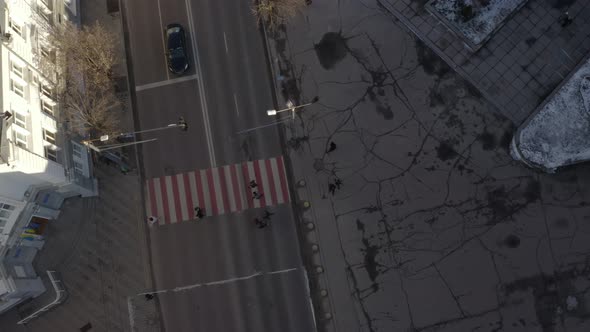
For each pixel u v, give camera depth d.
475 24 33.75
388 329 29.30
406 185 31.55
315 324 29.69
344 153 32.41
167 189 32.62
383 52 34.19
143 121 34.12
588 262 29.50
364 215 31.22
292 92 34.00
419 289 29.77
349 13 35.22
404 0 35.12
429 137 32.28
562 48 33.09
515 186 31.00
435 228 30.69
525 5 33.97
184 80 34.69
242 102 34.03
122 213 32.38
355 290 30.05
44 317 30.83
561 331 28.55
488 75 33.00
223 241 31.48
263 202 31.94
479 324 29.02
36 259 31.59
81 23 36.47
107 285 31.19
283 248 31.05
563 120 30.59
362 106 33.22
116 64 35.41
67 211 32.38
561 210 30.42
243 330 29.94
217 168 32.81
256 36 35.34
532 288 29.33
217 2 36.28
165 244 31.70
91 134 33.19
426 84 33.28
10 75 25.28
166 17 36.25
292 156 32.66
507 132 31.95
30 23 29.22
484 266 29.88
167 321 30.41
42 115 28.20
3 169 23.91
